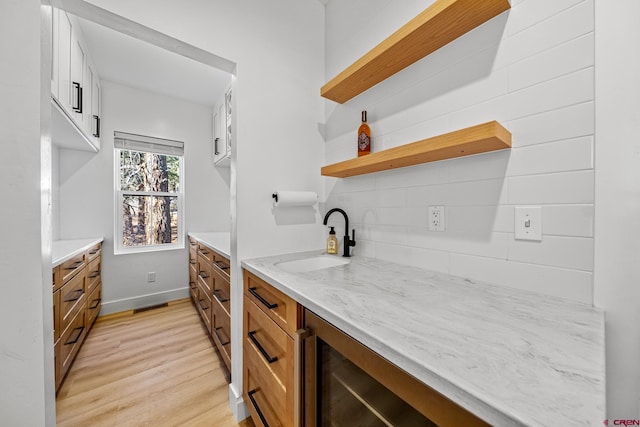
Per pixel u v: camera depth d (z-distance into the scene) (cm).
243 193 141
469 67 100
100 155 266
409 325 61
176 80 267
